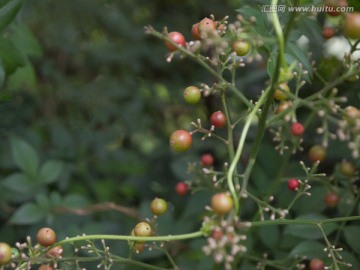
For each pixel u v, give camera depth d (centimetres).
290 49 35
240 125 53
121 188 59
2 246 32
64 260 34
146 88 75
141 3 82
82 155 60
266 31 34
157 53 75
